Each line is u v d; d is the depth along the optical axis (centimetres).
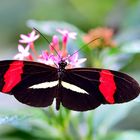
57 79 44
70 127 51
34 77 44
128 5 70
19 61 43
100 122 51
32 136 50
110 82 43
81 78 44
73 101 44
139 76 56
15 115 44
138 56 59
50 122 47
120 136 50
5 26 72
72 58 45
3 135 51
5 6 73
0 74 43
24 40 47
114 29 66
